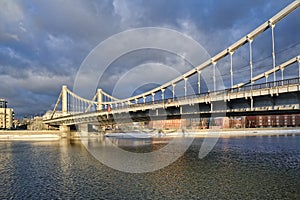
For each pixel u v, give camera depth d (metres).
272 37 36.72
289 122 139.50
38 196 23.62
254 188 25.09
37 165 38.91
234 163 38.38
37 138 103.06
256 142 71.88
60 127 104.75
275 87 29.23
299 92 28.38
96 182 27.89
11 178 30.47
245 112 36.34
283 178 28.83
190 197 22.62
